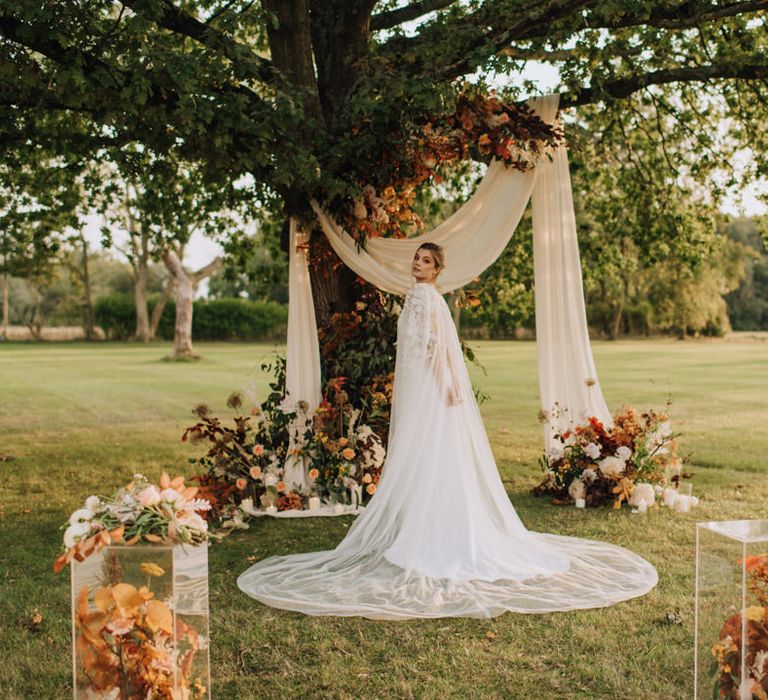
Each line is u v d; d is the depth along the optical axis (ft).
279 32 23.24
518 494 23.62
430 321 16.84
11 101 20.52
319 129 22.18
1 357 100.58
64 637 12.72
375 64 23.49
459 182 33.65
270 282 34.50
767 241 32.73
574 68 23.35
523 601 13.96
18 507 22.22
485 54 19.35
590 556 16.57
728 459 28.27
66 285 201.87
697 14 21.89
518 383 60.64
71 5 17.39
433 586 14.65
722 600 9.30
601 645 12.16
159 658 8.84
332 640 12.45
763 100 28.22
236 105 18.93
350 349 24.13
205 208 31.73
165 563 8.87
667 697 10.48
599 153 32.58
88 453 31.71
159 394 54.65
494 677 11.13
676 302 140.87
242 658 11.85
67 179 31.17
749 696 9.00
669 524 19.67
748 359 86.33
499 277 32.53
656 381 59.77
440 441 16.40
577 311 23.43
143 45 18.16
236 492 21.70
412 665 11.53
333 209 22.56
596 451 21.81
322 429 22.35
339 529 19.77
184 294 90.99
